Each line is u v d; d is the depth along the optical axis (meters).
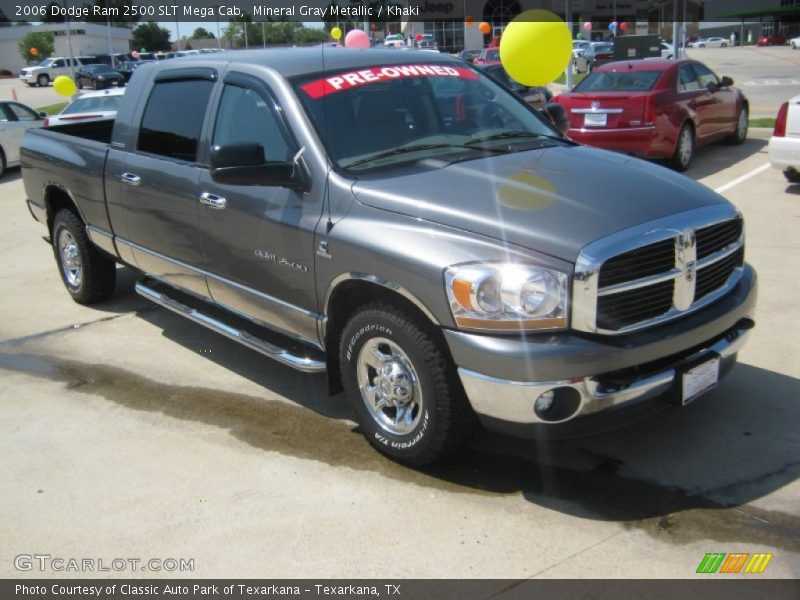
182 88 5.08
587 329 3.27
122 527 3.53
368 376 3.95
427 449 3.69
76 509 3.69
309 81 4.34
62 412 4.76
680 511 3.44
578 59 34.88
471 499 3.61
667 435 4.08
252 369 5.30
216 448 4.21
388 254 3.57
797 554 3.13
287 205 4.14
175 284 5.38
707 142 11.82
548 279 3.23
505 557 3.19
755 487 3.59
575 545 3.24
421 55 4.95
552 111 5.29
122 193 5.55
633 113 10.41
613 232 3.33
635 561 3.13
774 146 9.01
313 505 3.62
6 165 15.48
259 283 4.48
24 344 5.96
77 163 6.07
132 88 5.59
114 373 5.32
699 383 3.58
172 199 4.99
